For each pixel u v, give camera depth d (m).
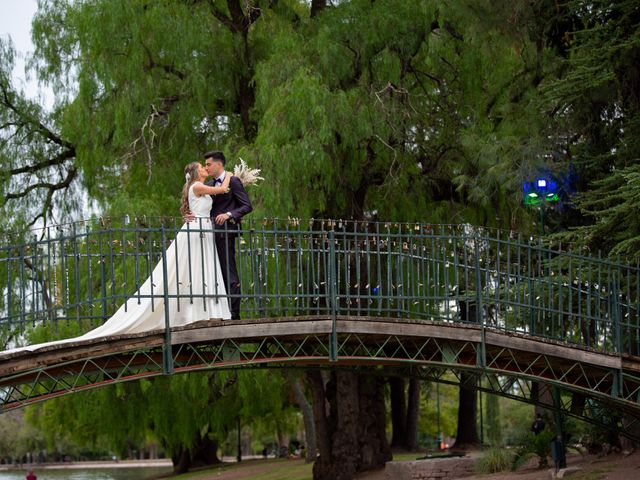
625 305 15.91
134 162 24.12
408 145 25.14
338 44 23.70
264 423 50.84
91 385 12.95
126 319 13.05
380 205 25.44
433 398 57.19
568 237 17.44
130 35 23.64
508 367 16.55
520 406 56.44
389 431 55.97
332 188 23.67
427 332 14.55
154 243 14.34
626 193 15.91
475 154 23.19
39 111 26.30
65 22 25.28
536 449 22.23
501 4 21.38
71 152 26.23
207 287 13.39
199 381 24.34
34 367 11.96
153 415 27.06
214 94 24.44
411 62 25.20
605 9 18.84
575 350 15.26
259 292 14.20
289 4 26.25
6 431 91.06
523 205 23.66
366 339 15.28
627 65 19.20
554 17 20.98
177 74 24.84
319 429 27.72
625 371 16.02
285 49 23.72
